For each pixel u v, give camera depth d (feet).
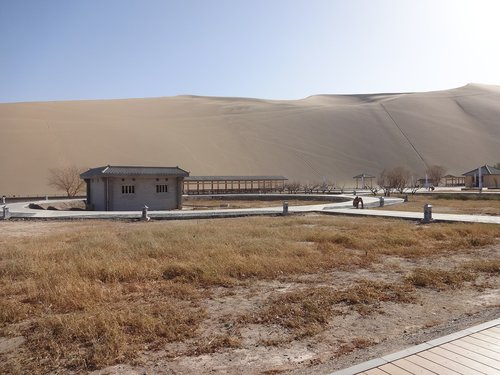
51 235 57.21
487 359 16.17
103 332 20.58
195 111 390.63
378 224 67.67
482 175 244.01
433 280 31.09
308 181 296.51
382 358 16.46
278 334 21.06
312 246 46.37
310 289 29.12
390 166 336.29
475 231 56.75
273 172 302.66
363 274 34.19
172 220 83.46
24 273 33.40
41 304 25.88
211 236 51.03
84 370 17.19
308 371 16.74
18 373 16.80
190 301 26.86
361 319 23.16
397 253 43.16
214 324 22.59
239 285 30.71
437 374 14.99
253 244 44.52
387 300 26.71
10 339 20.67
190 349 19.26
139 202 116.57
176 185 122.01
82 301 25.70
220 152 308.60
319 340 20.20
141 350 19.10
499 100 488.85
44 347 19.35
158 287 30.04
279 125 372.99
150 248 42.57
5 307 24.58
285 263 36.32
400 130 390.42
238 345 19.63
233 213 88.33
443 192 184.75
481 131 407.03
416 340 19.69
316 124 384.27
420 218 74.13
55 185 207.62
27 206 114.52
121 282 31.53
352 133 375.66
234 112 398.01
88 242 46.88
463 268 35.83
